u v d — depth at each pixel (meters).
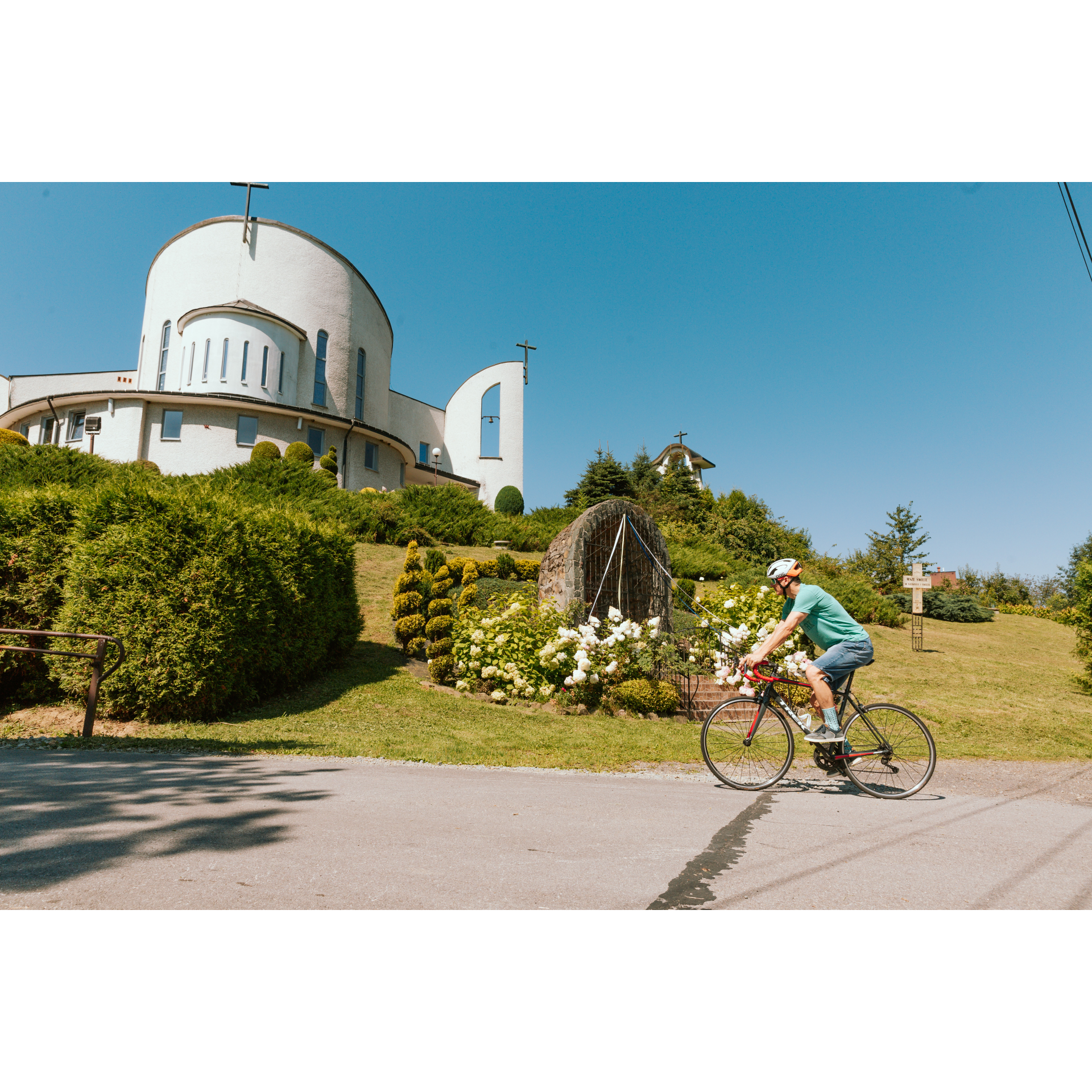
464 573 14.68
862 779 5.53
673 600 17.11
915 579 21.39
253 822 3.55
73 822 3.41
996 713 11.52
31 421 30.30
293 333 30.61
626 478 40.38
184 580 7.64
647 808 4.53
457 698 9.97
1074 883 3.16
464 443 43.50
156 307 32.38
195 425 26.88
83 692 7.57
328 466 26.38
